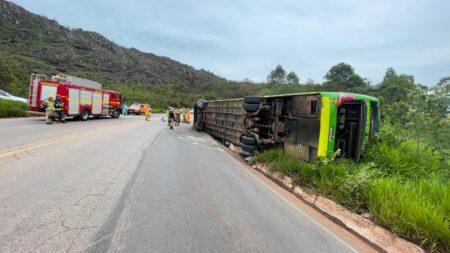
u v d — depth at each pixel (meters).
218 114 15.86
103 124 19.11
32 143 8.89
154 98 70.88
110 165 6.66
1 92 23.17
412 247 3.36
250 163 8.87
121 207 4.03
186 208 4.21
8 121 16.05
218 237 3.35
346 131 6.59
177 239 3.20
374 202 4.27
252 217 4.12
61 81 19.38
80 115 21.08
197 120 20.75
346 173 5.42
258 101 9.65
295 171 6.46
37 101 18.02
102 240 3.02
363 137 6.21
